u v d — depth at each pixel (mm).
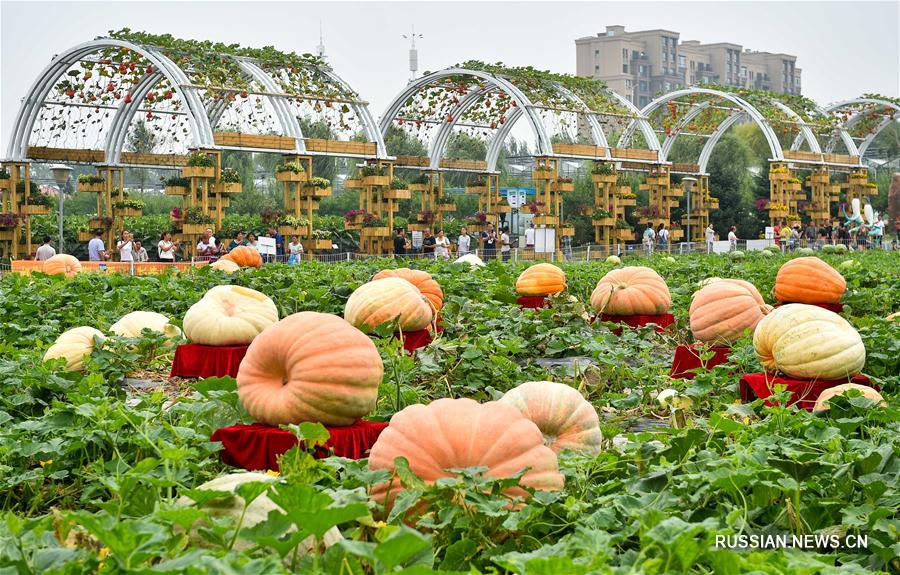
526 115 34719
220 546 3615
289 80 31031
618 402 7363
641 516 3838
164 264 23922
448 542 4199
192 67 29750
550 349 10680
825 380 7777
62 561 3328
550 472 4730
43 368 7605
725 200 53000
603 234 41281
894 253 35250
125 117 32375
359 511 3178
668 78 165750
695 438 5047
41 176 51906
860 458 4676
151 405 6676
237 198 46562
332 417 6098
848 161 47219
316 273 18375
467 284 15242
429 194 39688
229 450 6008
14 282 15648
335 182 50844
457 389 8602
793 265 13078
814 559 3670
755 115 42062
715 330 9688
